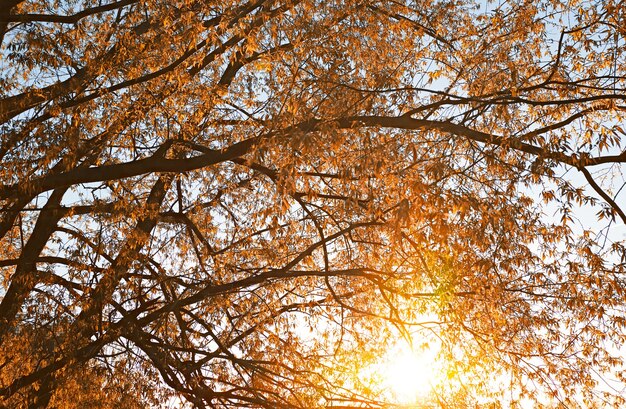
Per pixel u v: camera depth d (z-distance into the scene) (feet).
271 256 49.96
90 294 43.27
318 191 43.75
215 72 47.60
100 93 39.42
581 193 32.42
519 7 38.93
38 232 49.67
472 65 38.81
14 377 42.45
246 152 35.65
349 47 41.11
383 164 31.53
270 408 45.75
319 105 35.50
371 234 46.85
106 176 35.60
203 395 46.44
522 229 40.75
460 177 33.17
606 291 39.81
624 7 34.58
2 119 37.42
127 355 45.75
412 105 39.99
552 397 47.62
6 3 34.81
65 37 39.75
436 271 40.14
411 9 45.47
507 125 36.55
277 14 37.52
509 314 45.96
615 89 33.83
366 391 47.24
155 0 40.68
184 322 48.85
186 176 49.47
